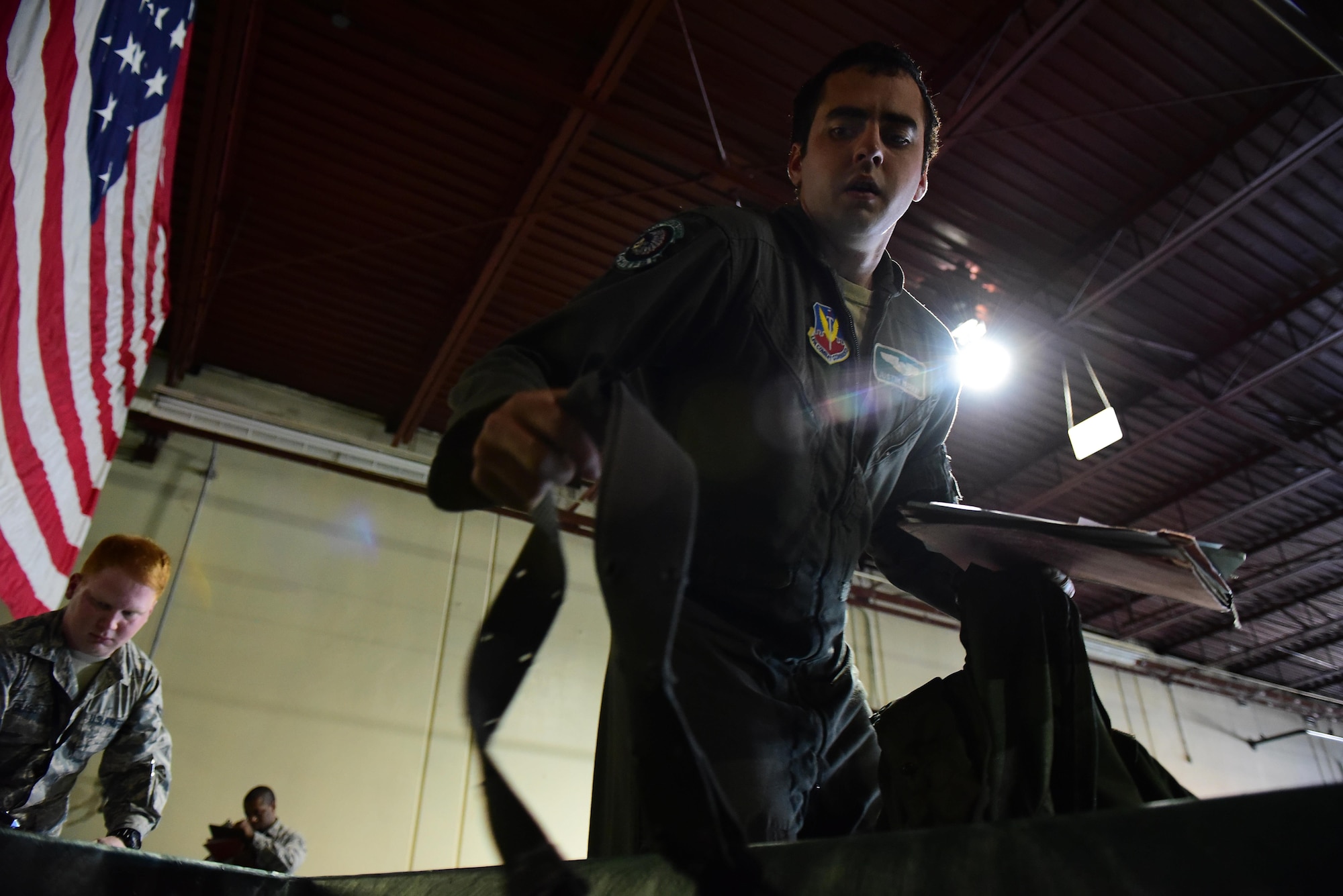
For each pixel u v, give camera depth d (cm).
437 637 771
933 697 70
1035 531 64
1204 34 593
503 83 591
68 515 352
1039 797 60
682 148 594
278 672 704
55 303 293
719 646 68
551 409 46
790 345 77
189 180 648
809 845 38
